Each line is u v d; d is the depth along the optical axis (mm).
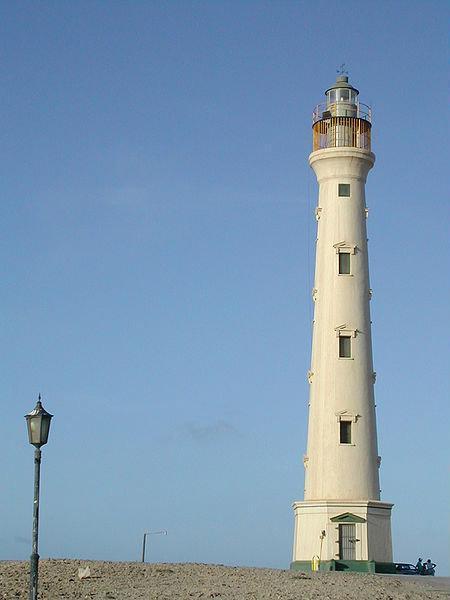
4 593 45906
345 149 78438
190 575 54219
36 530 36188
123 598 45156
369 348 77562
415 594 50375
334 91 81500
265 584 51062
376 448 76000
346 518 72875
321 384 76500
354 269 78125
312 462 75688
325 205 79500
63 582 50000
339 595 47469
